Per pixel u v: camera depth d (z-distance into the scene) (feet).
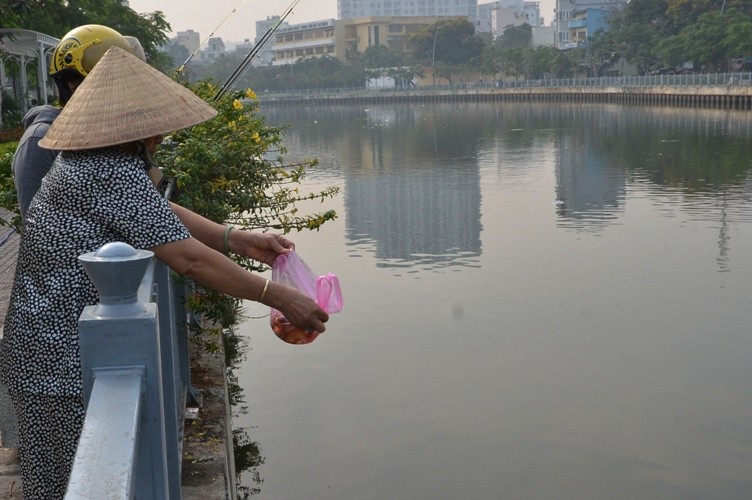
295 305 7.48
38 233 6.82
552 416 21.30
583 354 25.53
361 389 22.93
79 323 5.50
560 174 73.31
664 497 17.37
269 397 22.47
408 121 189.98
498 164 83.92
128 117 7.06
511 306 30.58
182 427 12.30
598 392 22.63
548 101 287.69
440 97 350.43
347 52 411.34
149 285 6.68
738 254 38.40
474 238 43.55
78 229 6.77
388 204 57.41
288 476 18.38
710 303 30.50
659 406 21.71
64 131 7.06
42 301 6.78
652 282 33.68
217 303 14.39
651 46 260.62
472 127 154.71
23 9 74.74
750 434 20.07
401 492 17.75
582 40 330.34
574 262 37.42
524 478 18.29
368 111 277.03
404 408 21.76
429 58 386.93
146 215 6.82
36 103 84.69
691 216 48.98
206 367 15.81
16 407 7.06
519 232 45.09
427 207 55.62
